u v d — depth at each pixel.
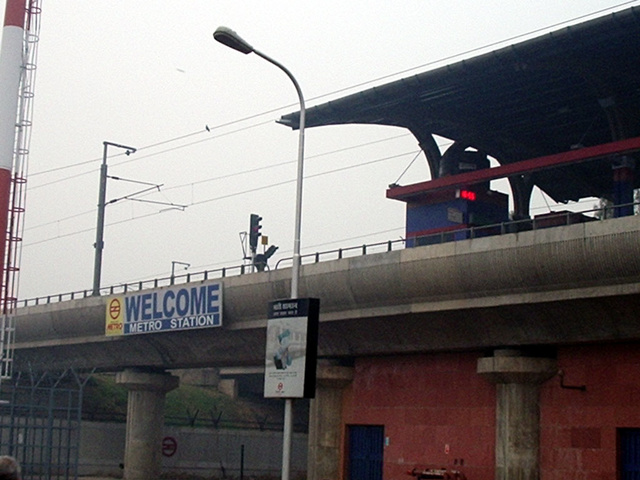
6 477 9.84
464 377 42.78
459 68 43.69
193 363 59.12
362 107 49.31
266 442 77.50
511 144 54.28
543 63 41.59
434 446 43.44
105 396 80.19
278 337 28.75
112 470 71.56
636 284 33.47
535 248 35.59
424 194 50.84
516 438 39.62
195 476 72.06
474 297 38.78
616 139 43.38
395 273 41.19
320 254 45.59
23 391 65.44
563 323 37.16
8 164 56.66
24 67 58.44
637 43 39.25
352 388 48.38
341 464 48.12
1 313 56.75
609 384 37.47
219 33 29.39
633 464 36.44
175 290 54.34
